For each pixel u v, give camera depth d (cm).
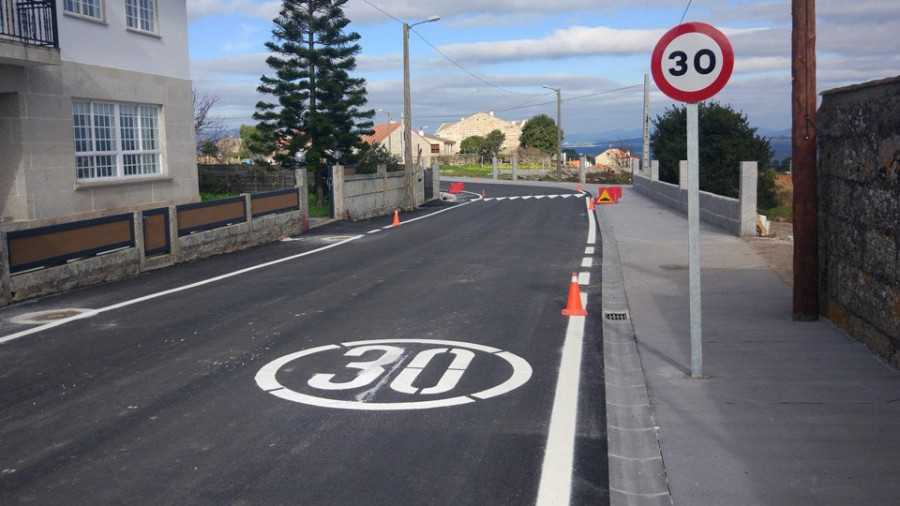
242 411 629
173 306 1069
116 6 1805
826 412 593
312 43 2923
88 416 620
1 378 727
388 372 741
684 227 2166
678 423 582
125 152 1862
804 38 885
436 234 2059
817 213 895
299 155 2969
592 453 541
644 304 1050
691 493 464
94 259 1254
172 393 678
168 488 482
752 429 564
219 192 3075
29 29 1559
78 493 476
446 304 1083
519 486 486
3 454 541
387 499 466
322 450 545
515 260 1541
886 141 711
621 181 6203
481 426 594
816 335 833
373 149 3562
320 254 1648
